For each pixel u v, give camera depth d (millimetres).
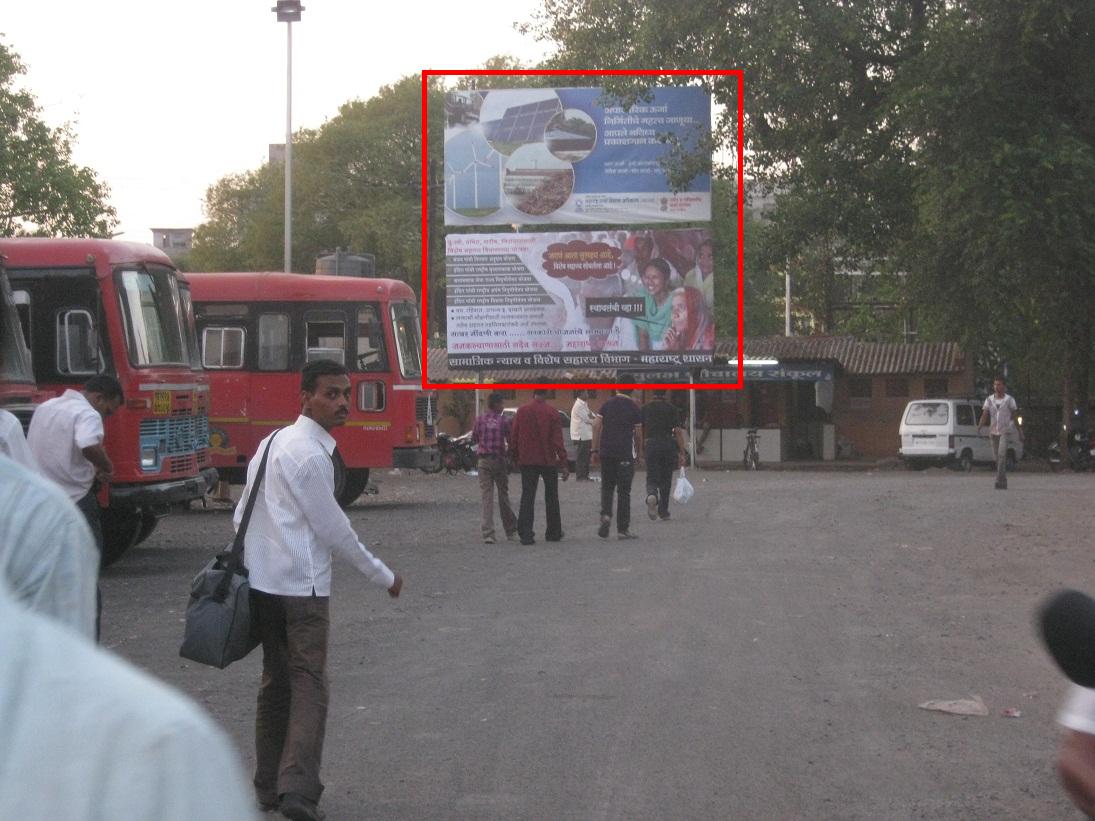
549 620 10719
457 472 34000
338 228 56094
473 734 7027
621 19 31422
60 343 14781
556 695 7934
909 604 11281
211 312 22484
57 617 1146
